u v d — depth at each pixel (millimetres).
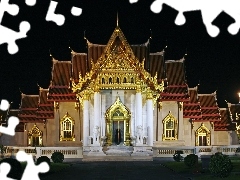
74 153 61281
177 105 70062
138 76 63344
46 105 72688
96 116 62781
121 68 63406
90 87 63438
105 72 63500
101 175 36875
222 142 74938
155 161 58125
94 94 63312
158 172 40031
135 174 37812
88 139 62594
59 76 72250
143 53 71500
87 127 63094
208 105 75312
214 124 74938
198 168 40906
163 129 69500
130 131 64188
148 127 63344
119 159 60000
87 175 36906
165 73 71938
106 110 64625
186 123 72562
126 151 62812
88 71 67500
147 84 63719
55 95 69812
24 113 73750
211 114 73625
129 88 63688
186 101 70000
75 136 69375
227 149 64188
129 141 64000
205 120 72938
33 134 72312
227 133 75000
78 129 69375
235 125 75000
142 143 62000
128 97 64812
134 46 72312
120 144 63938
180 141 69250
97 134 62125
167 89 70438
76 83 69750
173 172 39969
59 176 36094
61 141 69312
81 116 69312
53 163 50875
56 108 69812
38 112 71688
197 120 72562
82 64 72062
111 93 64812
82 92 64375
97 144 61719
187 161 42062
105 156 60281
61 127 69625
